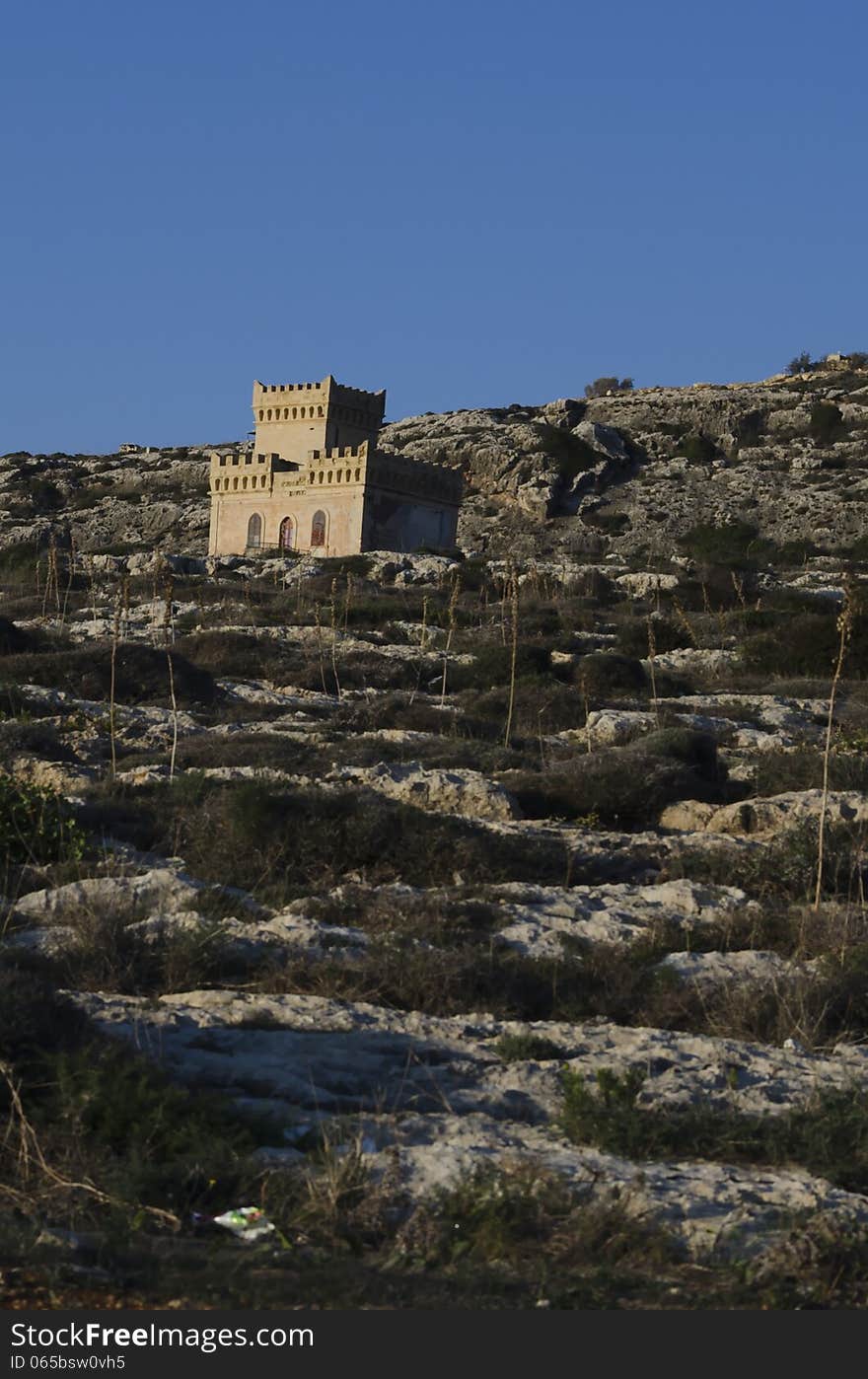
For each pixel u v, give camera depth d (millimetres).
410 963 25594
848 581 39125
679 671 86625
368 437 195875
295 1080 20000
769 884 34125
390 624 102938
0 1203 16156
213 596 119688
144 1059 19031
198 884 30531
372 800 36406
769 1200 16781
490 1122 19031
